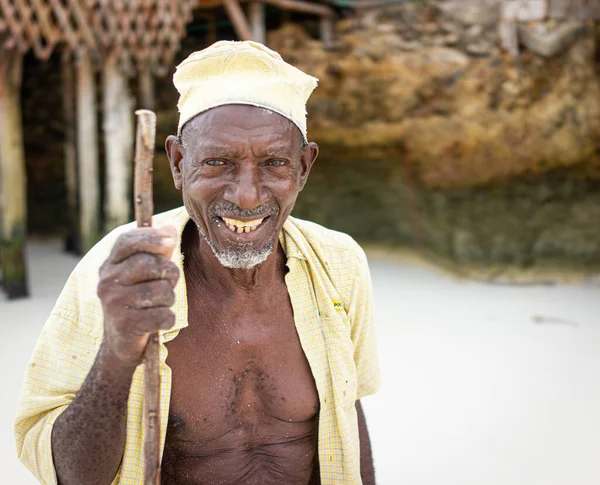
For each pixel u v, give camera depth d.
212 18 8.10
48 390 1.66
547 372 4.68
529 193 7.55
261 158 1.59
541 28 7.48
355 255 1.96
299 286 1.83
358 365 2.05
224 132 1.57
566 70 7.52
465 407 4.13
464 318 5.88
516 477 3.37
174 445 1.73
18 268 6.30
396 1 7.94
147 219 1.34
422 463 3.49
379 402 4.21
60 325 1.67
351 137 8.28
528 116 7.55
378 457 3.55
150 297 1.32
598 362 4.87
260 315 1.78
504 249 7.48
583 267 7.30
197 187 1.61
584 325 5.69
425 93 7.90
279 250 1.87
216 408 1.72
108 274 1.33
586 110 7.46
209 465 1.76
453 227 7.69
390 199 8.25
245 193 1.57
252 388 1.78
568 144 7.46
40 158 9.22
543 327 5.64
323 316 1.84
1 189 6.16
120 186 6.95
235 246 1.62
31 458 1.63
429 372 4.67
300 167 1.72
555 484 3.31
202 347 1.73
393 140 8.13
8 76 6.05
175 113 8.65
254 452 1.80
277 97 1.61
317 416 1.85
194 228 1.84
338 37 8.23
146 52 6.64
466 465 3.48
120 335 1.34
